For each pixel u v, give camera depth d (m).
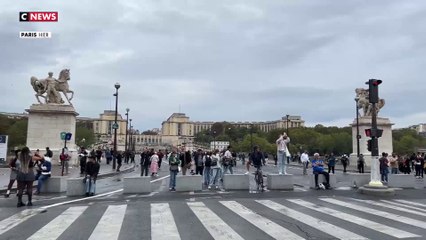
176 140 199.25
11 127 83.50
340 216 11.27
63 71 43.44
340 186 21.14
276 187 19.33
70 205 13.89
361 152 50.28
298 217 11.08
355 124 51.75
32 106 41.72
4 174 29.41
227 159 24.62
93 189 17.23
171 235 8.78
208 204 13.85
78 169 37.03
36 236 8.77
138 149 170.00
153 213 11.84
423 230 9.30
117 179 27.75
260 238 8.46
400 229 9.42
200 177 19.14
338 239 8.38
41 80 42.91
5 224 10.22
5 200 15.45
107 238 8.52
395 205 13.66
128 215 11.51
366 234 8.87
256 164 19.34
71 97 43.91
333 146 104.12
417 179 27.44
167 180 26.38
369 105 51.28
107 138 164.88
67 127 42.25
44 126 41.88
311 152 113.19
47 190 18.36
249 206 13.31
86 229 9.49
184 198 15.78
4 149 36.97
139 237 8.59
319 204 13.84
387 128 51.00
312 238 8.47
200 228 9.54
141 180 18.20
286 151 20.80
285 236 8.66
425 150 96.94
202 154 25.42
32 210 12.69
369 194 16.81
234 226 9.78
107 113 177.50
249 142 115.62
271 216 11.24
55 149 41.28
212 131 172.38
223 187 20.33
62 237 8.65
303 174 33.44
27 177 13.72
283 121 174.75
